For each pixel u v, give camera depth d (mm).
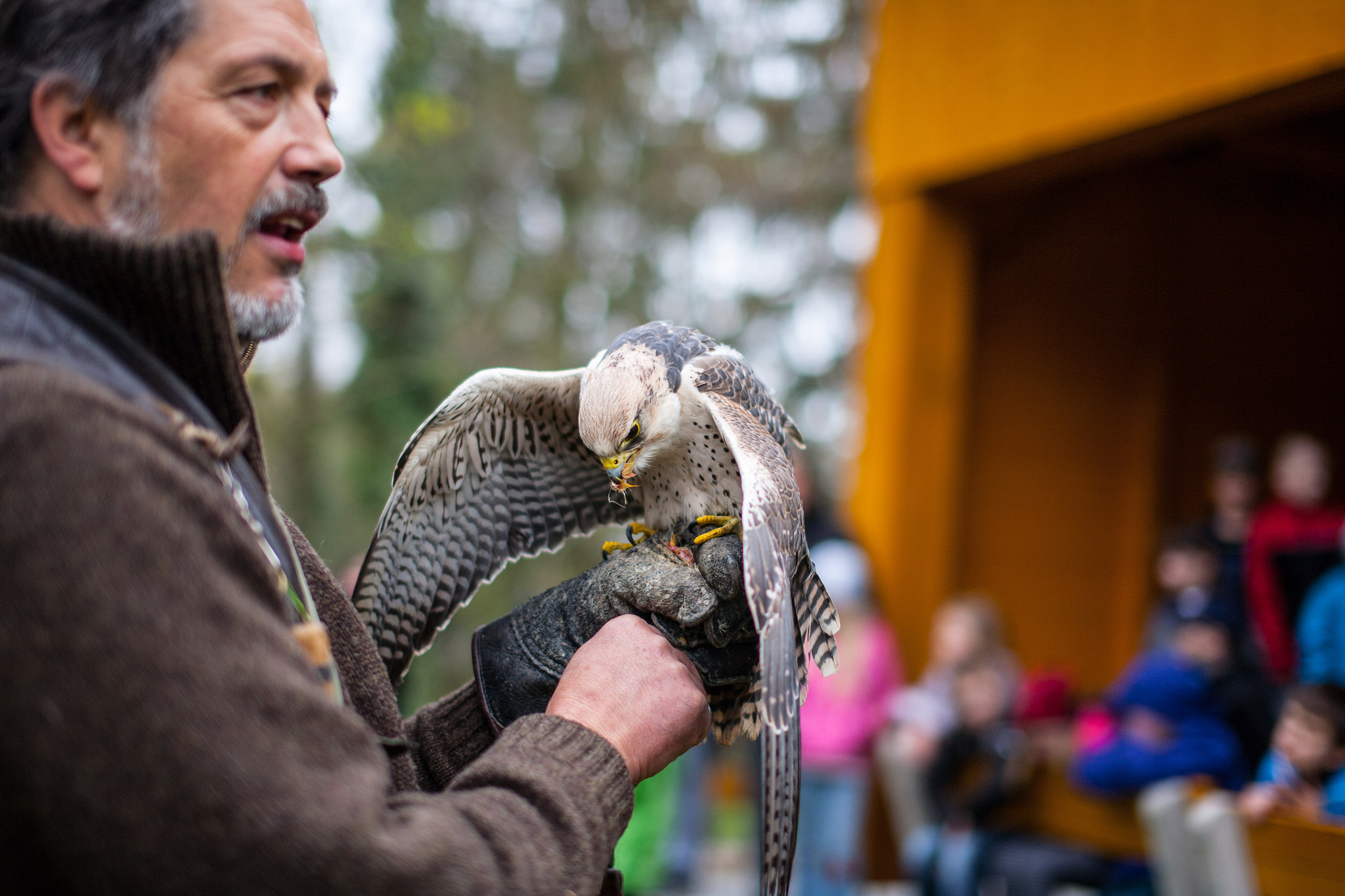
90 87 965
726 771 6207
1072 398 6113
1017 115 4543
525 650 1315
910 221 5320
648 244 12703
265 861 764
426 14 9102
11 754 770
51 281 920
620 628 1161
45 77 963
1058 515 6125
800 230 13367
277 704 804
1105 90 4090
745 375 1681
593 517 1741
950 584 5578
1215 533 4512
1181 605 4258
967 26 4824
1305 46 3301
